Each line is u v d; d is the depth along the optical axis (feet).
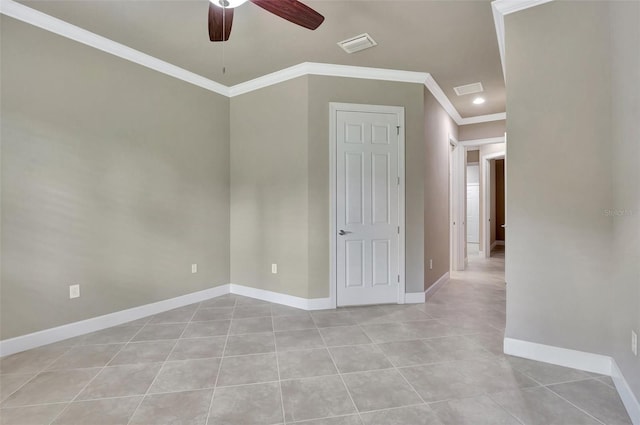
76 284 8.83
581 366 6.83
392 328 9.34
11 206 7.74
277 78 11.68
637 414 5.05
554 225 7.06
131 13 8.05
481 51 10.00
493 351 7.79
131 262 10.07
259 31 8.84
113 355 7.63
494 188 29.17
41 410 5.51
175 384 6.35
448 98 14.25
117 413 5.43
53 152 8.40
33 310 8.06
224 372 6.82
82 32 8.80
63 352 7.79
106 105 9.45
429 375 6.66
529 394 5.96
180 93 11.44
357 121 11.40
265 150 12.20
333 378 6.57
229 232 13.28
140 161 10.30
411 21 8.38
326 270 11.23
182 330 9.22
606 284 6.60
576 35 6.81
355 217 11.43
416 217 11.89
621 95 5.87
